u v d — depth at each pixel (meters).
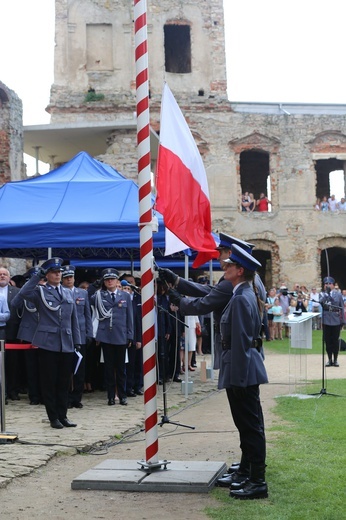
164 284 6.81
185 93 33.47
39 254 15.46
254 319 6.08
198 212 7.62
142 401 11.79
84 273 15.85
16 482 6.51
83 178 13.66
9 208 12.64
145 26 6.95
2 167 23.92
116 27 33.28
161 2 33.91
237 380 5.88
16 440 8.11
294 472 6.66
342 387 12.95
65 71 33.00
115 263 20.16
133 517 5.51
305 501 5.80
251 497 5.91
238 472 6.36
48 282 9.23
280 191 32.97
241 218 32.66
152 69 33.62
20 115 25.11
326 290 17.09
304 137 33.16
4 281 11.54
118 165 26.56
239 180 32.88
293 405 10.89
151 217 6.82
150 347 6.70
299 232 32.81
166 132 7.47
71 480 6.61
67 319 9.16
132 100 32.66
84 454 7.69
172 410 10.93
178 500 5.95
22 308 11.62
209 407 11.23
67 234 11.98
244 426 6.03
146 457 6.65
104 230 11.96
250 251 6.64
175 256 14.05
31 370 11.46
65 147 29.38
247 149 33.06
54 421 9.02
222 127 32.97
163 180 7.36
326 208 33.22
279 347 22.61
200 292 6.67
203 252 7.74
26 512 5.65
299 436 8.36
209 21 34.06
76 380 10.96
